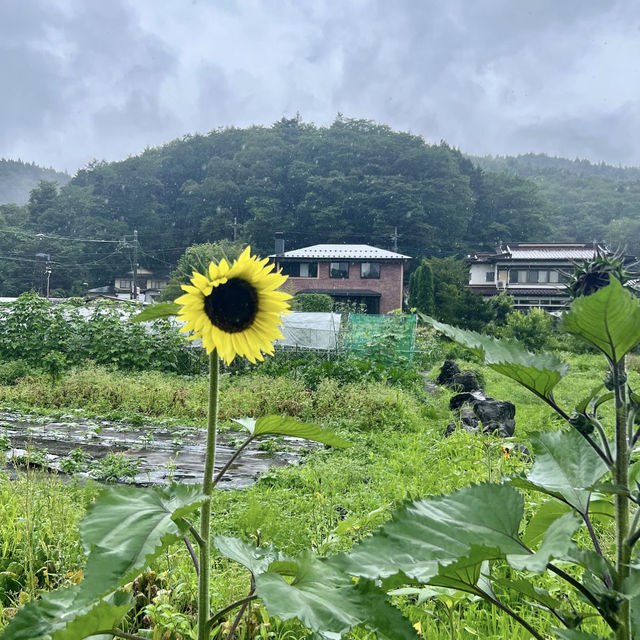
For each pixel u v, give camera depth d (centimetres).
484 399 1154
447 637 283
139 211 8856
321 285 5003
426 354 2581
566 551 127
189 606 344
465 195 8150
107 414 1206
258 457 878
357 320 2098
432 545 146
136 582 335
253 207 7862
